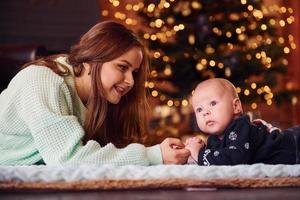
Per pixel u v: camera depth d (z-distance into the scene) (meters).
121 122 1.63
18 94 1.40
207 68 3.81
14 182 0.96
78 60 1.44
